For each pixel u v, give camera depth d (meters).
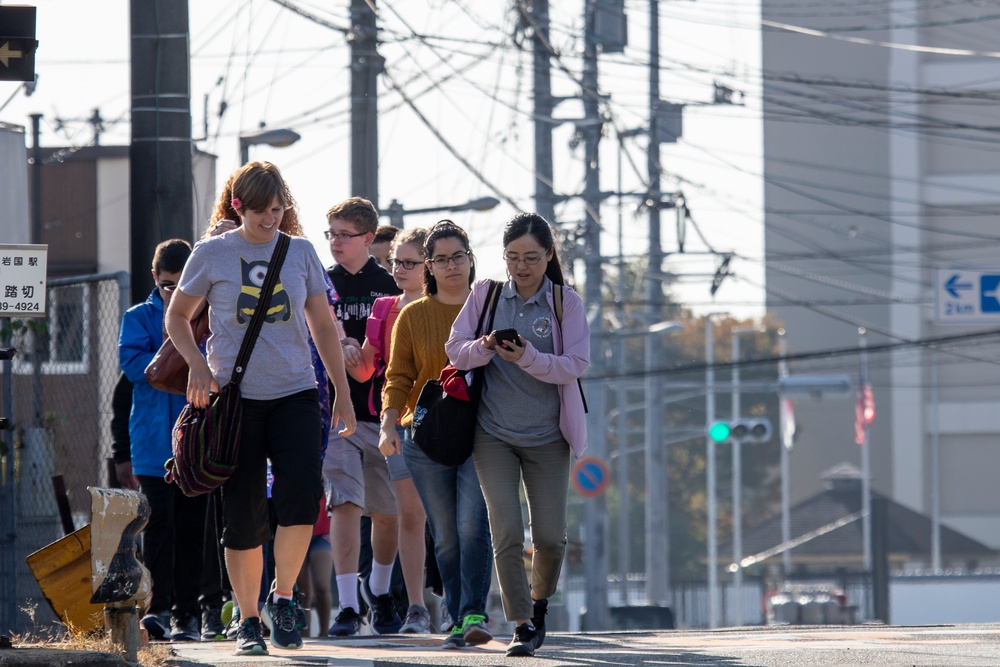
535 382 20.50
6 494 35.91
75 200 80.31
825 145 198.00
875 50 192.25
